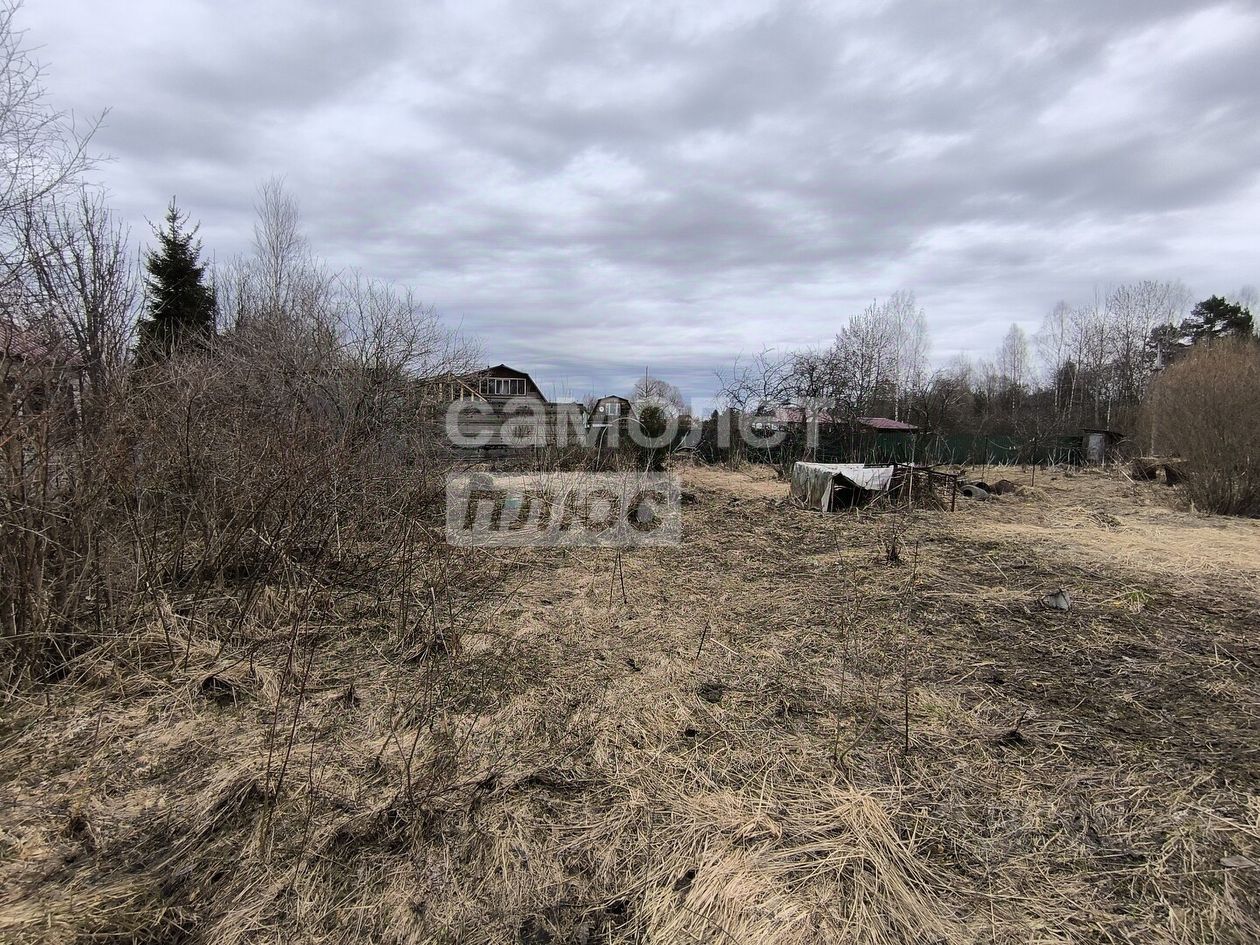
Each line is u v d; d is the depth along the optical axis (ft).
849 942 5.13
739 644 11.83
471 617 12.98
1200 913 5.35
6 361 9.34
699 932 5.27
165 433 12.66
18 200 16.84
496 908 5.57
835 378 51.39
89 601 10.51
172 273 42.75
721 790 7.20
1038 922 5.30
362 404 24.64
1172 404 34.17
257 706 9.21
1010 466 58.39
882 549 19.70
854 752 7.97
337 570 15.11
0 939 5.01
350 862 6.04
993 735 8.33
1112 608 13.62
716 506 29.78
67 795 7.02
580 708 9.22
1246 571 16.75
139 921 5.28
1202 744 8.05
